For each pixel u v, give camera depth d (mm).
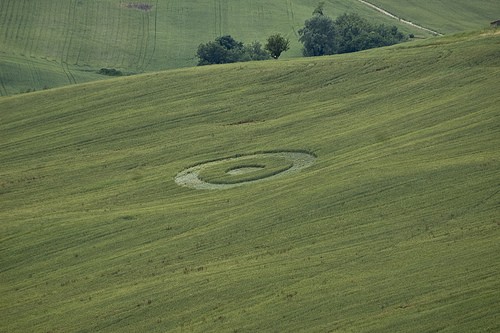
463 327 127875
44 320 158625
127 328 148750
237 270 163750
